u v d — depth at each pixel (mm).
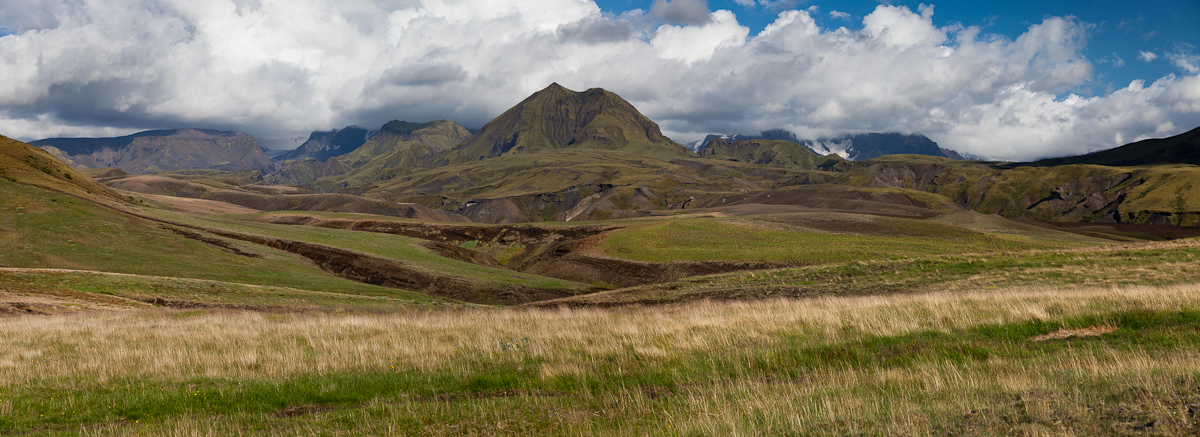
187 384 11805
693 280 46312
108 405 10297
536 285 67250
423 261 78500
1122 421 6168
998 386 8336
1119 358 9469
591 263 93688
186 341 17188
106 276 41250
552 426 8070
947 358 10758
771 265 79062
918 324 14500
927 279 34375
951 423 6727
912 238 101938
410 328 19156
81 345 16812
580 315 22859
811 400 8250
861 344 12805
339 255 75312
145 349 15820
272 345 16266
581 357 13102
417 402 10055
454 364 12859
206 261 62031
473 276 70438
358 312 34938
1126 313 13258
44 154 124250
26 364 13875
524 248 119750
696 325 16438
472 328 18812
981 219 151125
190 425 8812
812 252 84250
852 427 6883
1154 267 29328
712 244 97625
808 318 16625
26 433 8906
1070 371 8859
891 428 6613
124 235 66250
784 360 11883
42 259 54969
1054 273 30844
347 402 10461
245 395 10742
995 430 6297
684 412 8242
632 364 12109
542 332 16922
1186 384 7211
